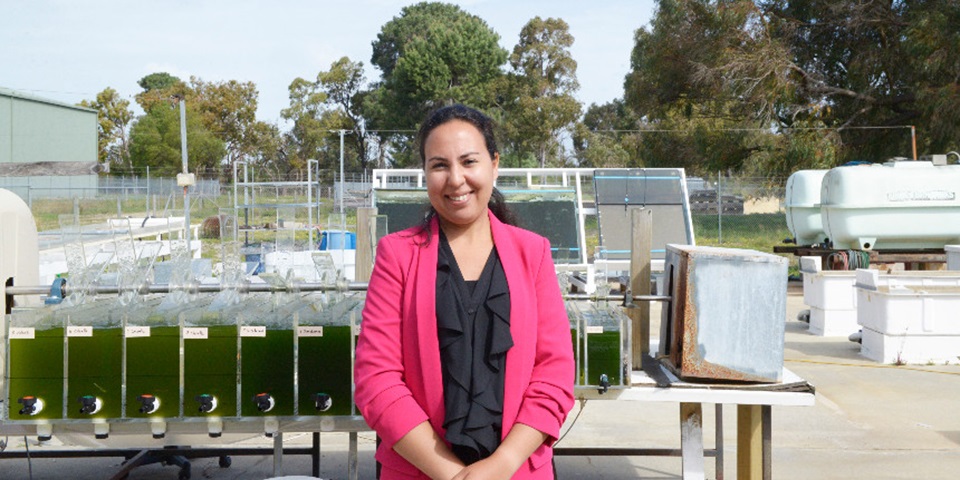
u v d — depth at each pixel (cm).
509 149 6000
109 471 527
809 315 1152
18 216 432
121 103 7144
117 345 336
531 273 224
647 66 3206
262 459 557
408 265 218
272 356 338
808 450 583
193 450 484
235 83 7338
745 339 364
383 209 879
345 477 517
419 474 213
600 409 696
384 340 214
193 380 337
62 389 337
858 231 1367
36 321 339
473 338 212
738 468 418
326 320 341
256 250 890
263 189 4572
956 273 964
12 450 538
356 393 218
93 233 798
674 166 3381
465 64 6556
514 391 212
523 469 215
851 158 2866
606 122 8031
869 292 909
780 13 2991
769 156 2892
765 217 2914
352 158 8212
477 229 225
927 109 2559
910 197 1359
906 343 883
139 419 336
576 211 961
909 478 523
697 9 2983
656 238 1120
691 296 364
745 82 2781
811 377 816
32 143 4475
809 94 2872
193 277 376
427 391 209
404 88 6612
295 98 7900
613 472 538
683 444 388
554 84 6550
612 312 376
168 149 6175
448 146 217
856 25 2772
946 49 2538
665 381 365
